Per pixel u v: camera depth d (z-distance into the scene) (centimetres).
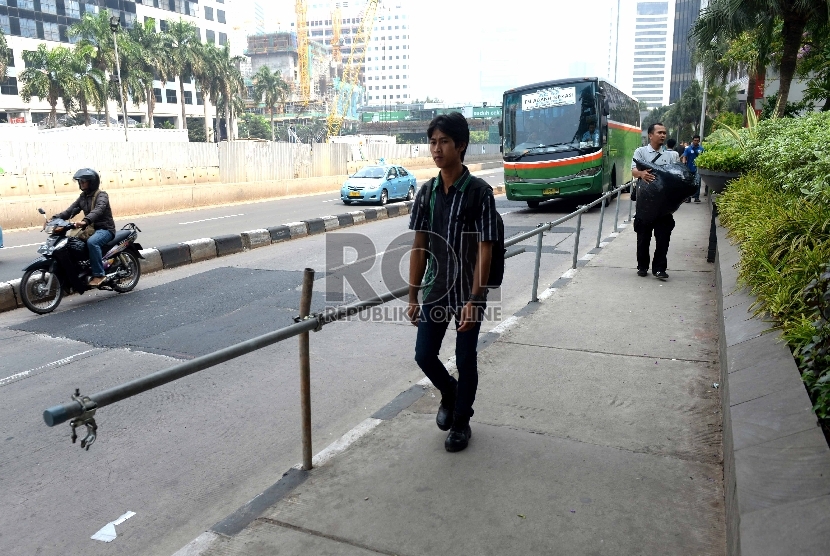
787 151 658
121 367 536
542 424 367
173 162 2591
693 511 274
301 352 309
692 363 459
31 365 543
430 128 297
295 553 254
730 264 550
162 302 765
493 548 251
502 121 1641
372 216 1666
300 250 1164
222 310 721
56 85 5762
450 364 478
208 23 9425
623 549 249
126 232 812
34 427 420
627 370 449
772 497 202
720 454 324
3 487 345
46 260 721
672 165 690
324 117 13188
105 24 6034
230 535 267
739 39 1775
